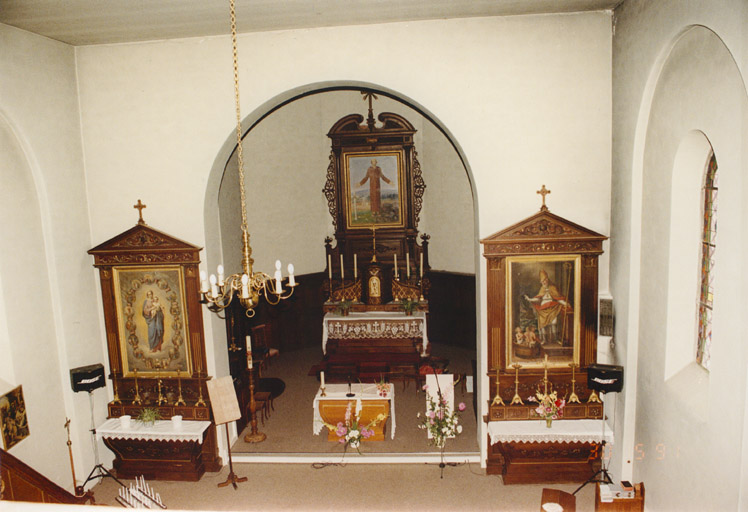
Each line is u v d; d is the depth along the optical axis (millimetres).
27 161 8234
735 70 5258
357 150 15031
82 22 7824
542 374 9031
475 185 9008
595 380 8297
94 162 9414
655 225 7320
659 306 7230
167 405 9539
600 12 8492
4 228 7777
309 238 15836
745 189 5125
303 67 8922
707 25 5633
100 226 9523
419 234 15469
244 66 8992
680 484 6637
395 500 8672
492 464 9289
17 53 7949
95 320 9555
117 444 9367
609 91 8633
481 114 8812
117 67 9172
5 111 7699
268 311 15375
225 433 9750
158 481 9492
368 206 15273
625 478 8383
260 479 9422
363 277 14211
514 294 8922
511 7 8148
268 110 9602
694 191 6715
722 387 5594
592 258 8711
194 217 9367
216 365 9727
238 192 11406
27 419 7996
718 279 5676
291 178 15250
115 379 9656
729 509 5469
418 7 7922
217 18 7988
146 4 7223
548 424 8695
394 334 13727
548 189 8859
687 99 6324
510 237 8703
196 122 9172
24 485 6094
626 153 8031
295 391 13062
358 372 12727
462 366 14227
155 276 9359
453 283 15477
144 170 9359
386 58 8797
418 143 15266
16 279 7961
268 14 7906
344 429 9680
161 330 9492
